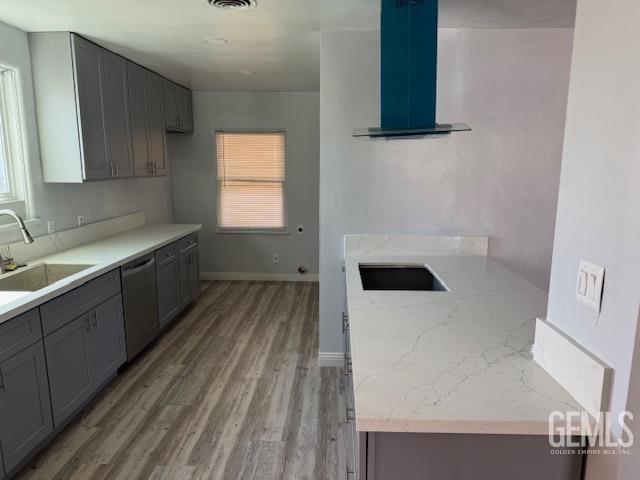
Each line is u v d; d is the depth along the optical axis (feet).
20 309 6.49
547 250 9.71
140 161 12.72
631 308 2.99
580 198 3.62
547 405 3.54
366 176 9.73
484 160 9.50
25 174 9.66
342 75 9.41
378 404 3.56
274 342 12.21
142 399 9.15
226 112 17.81
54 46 9.52
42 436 7.13
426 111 6.73
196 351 11.60
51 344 7.34
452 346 4.74
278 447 7.59
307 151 18.01
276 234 18.53
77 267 9.33
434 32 6.61
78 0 7.57
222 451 7.48
